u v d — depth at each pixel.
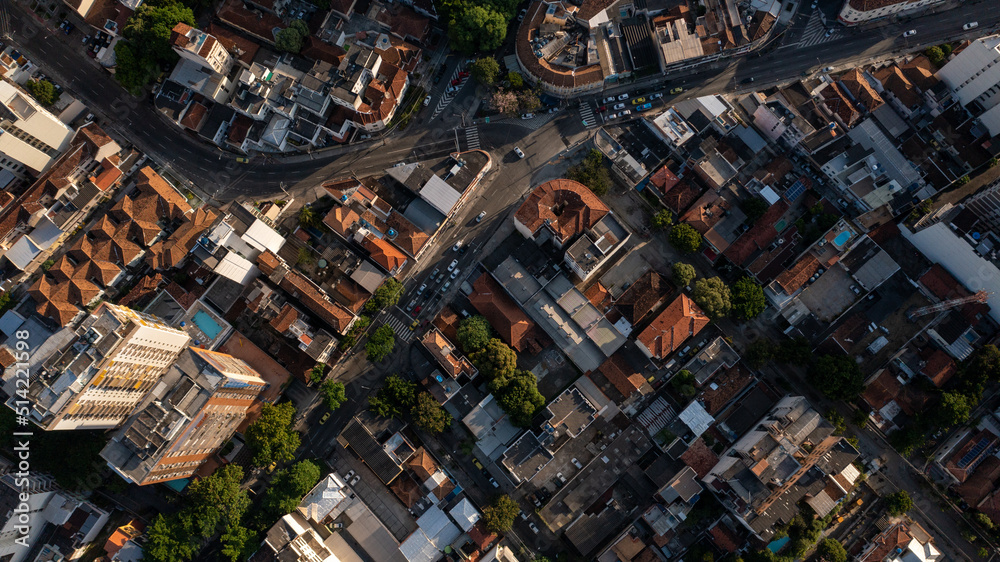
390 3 182.62
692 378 171.25
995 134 167.50
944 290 167.50
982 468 165.12
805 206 176.88
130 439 145.88
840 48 179.25
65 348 147.00
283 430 169.62
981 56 160.12
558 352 176.50
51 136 172.50
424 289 179.12
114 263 171.38
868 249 170.38
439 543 170.38
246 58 177.50
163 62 180.25
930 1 174.25
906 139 172.88
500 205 181.12
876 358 172.12
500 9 177.62
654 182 175.12
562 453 173.88
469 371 171.12
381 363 178.00
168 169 182.38
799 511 161.25
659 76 180.88
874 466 169.75
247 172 183.38
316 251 178.50
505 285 173.62
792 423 160.12
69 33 182.00
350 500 173.25
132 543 166.12
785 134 175.62
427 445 176.00
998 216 160.25
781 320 174.25
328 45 180.12
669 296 173.75
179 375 152.38
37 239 174.00
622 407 174.12
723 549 166.12
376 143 183.62
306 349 169.88
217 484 164.62
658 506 167.75
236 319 177.88
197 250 169.88
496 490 174.25
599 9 178.75
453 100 183.50
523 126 182.75
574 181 172.88
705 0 178.38
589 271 168.88
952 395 162.62
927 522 167.62
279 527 163.88
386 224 176.38
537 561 166.00
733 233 174.12
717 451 171.50
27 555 166.00
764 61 180.12
